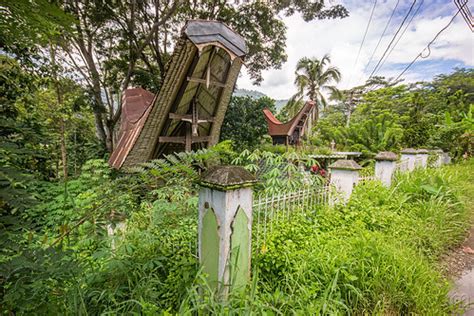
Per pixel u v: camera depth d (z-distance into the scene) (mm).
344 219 3018
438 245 2678
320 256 2016
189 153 2031
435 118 11555
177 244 2238
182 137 5227
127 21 8273
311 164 3602
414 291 1763
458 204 3582
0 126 1208
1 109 2771
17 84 3752
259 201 2432
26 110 3791
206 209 1646
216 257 1586
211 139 6000
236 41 4410
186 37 3885
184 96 4793
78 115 7938
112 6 7863
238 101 10797
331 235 2547
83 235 1797
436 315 1638
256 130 10906
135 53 8828
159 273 1985
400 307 1715
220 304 1388
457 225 3143
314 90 18750
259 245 2148
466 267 2426
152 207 2510
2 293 1098
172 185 2410
